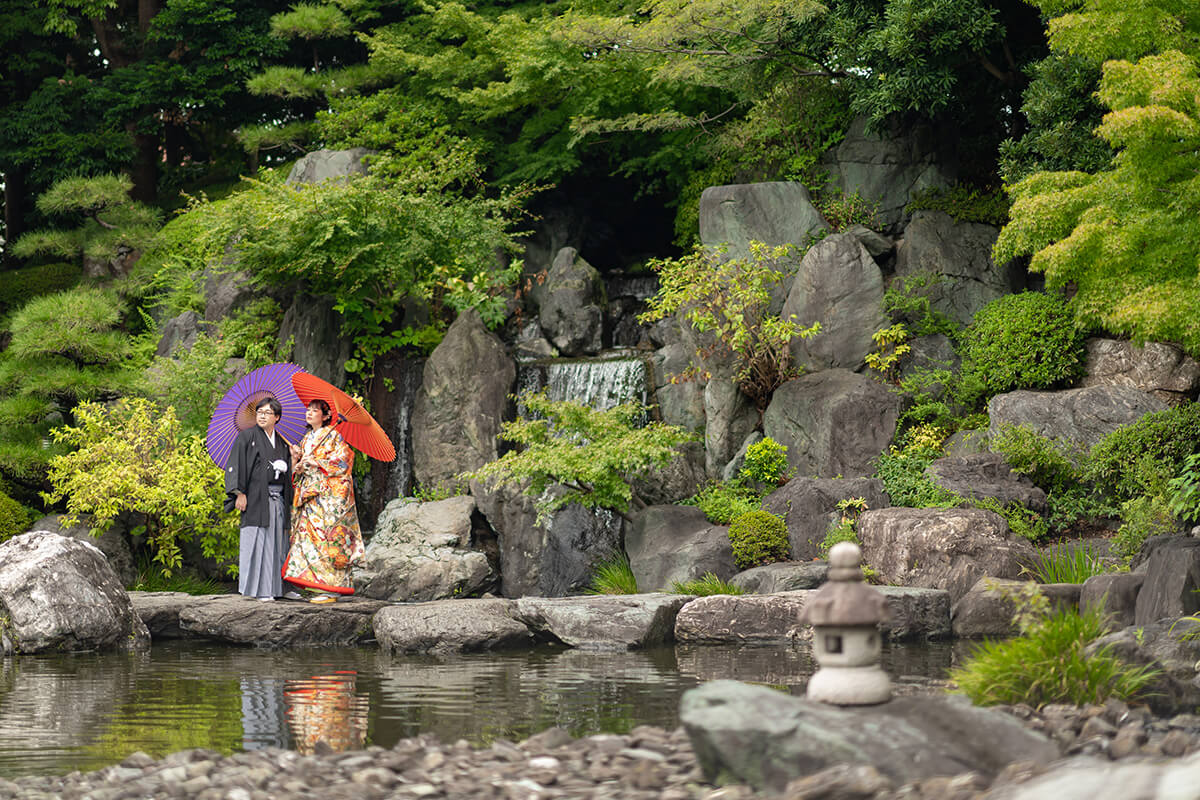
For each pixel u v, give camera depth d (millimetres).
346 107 21844
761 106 17938
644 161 19797
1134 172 10672
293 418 11461
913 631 9852
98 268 22266
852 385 13953
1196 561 7973
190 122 26578
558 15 21156
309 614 10391
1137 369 13180
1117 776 3074
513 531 14281
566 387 16422
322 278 17031
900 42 13945
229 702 6625
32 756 5039
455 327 16344
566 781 4176
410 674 7953
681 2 15430
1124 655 5465
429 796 3971
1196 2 10758
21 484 16594
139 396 16875
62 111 24234
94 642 9766
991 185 16656
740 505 13328
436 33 21344
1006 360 13805
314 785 4180
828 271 14953
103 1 24500
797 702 4090
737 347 14500
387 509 14852
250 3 25312
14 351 16797
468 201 19000
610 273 20547
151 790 4164
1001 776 3623
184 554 14766
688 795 3848
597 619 9812
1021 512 11977
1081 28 10828
